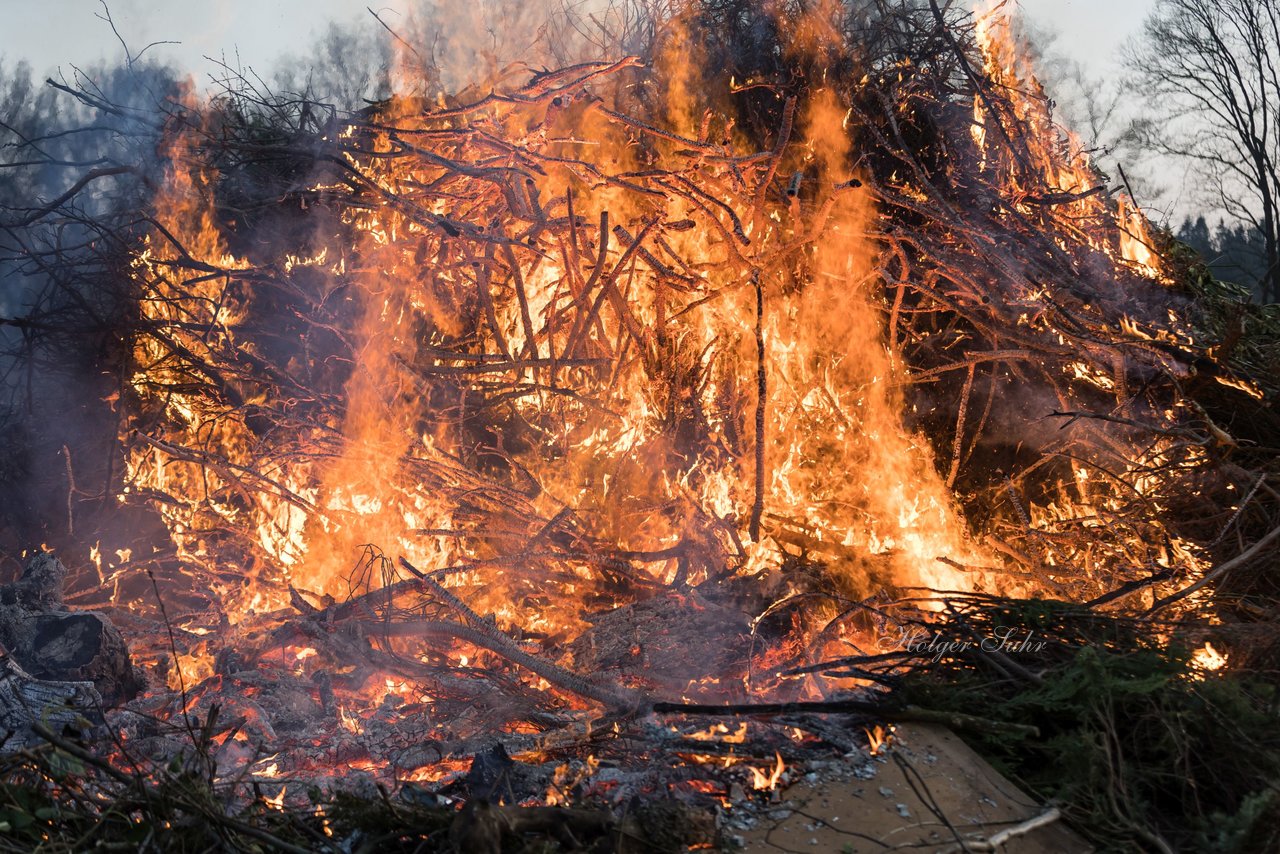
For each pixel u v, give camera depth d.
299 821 2.86
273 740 3.83
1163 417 5.30
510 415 6.34
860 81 6.88
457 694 4.16
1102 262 6.02
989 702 3.45
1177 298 5.93
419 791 3.03
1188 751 3.15
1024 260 5.81
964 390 5.66
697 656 4.33
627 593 5.20
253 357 6.34
